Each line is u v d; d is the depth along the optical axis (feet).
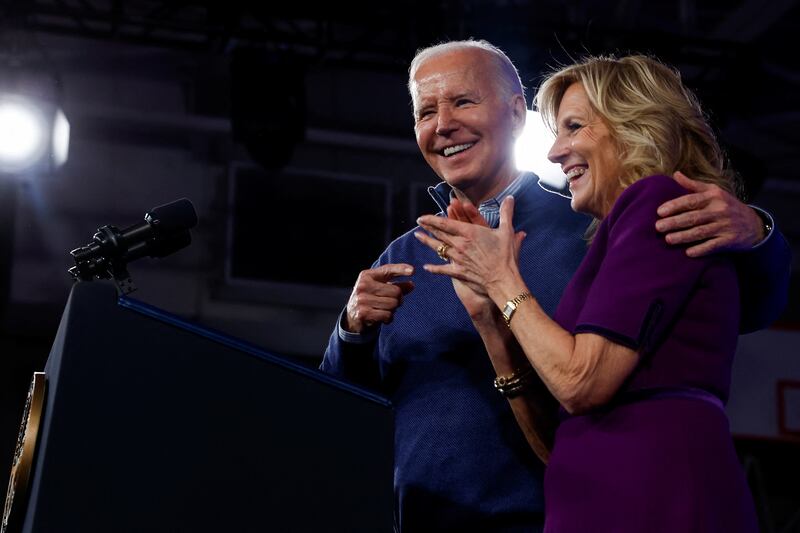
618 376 6.85
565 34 29.55
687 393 6.95
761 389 32.42
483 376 9.86
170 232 7.51
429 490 9.68
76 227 32.22
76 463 5.90
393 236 34.60
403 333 10.25
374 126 35.27
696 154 7.86
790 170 36.58
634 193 7.41
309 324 33.45
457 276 7.78
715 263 7.23
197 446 6.19
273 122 29.12
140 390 6.13
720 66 30.50
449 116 10.64
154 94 33.58
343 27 34.40
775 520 31.91
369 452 6.64
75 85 32.99
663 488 6.66
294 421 6.49
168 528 6.01
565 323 7.53
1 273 30.37
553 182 11.51
